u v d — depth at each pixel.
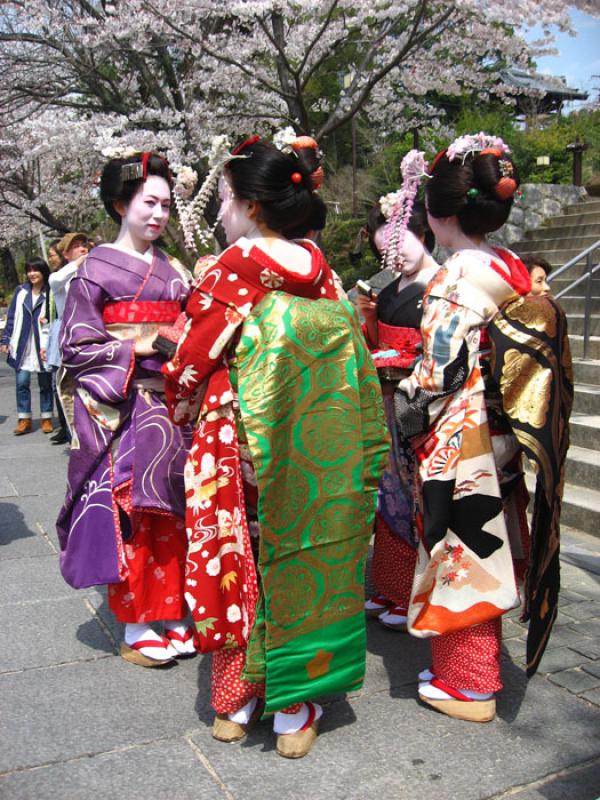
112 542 2.60
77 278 2.64
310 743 2.20
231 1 8.17
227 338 2.10
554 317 2.29
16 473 5.67
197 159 9.35
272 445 2.03
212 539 2.18
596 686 2.54
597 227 9.20
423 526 2.32
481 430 2.27
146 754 2.17
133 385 2.65
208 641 2.16
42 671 2.67
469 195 2.25
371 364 2.26
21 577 3.57
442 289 2.27
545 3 7.69
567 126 15.22
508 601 2.26
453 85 9.88
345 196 16.33
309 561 2.11
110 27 8.41
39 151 9.55
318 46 9.23
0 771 2.08
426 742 2.23
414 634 2.33
